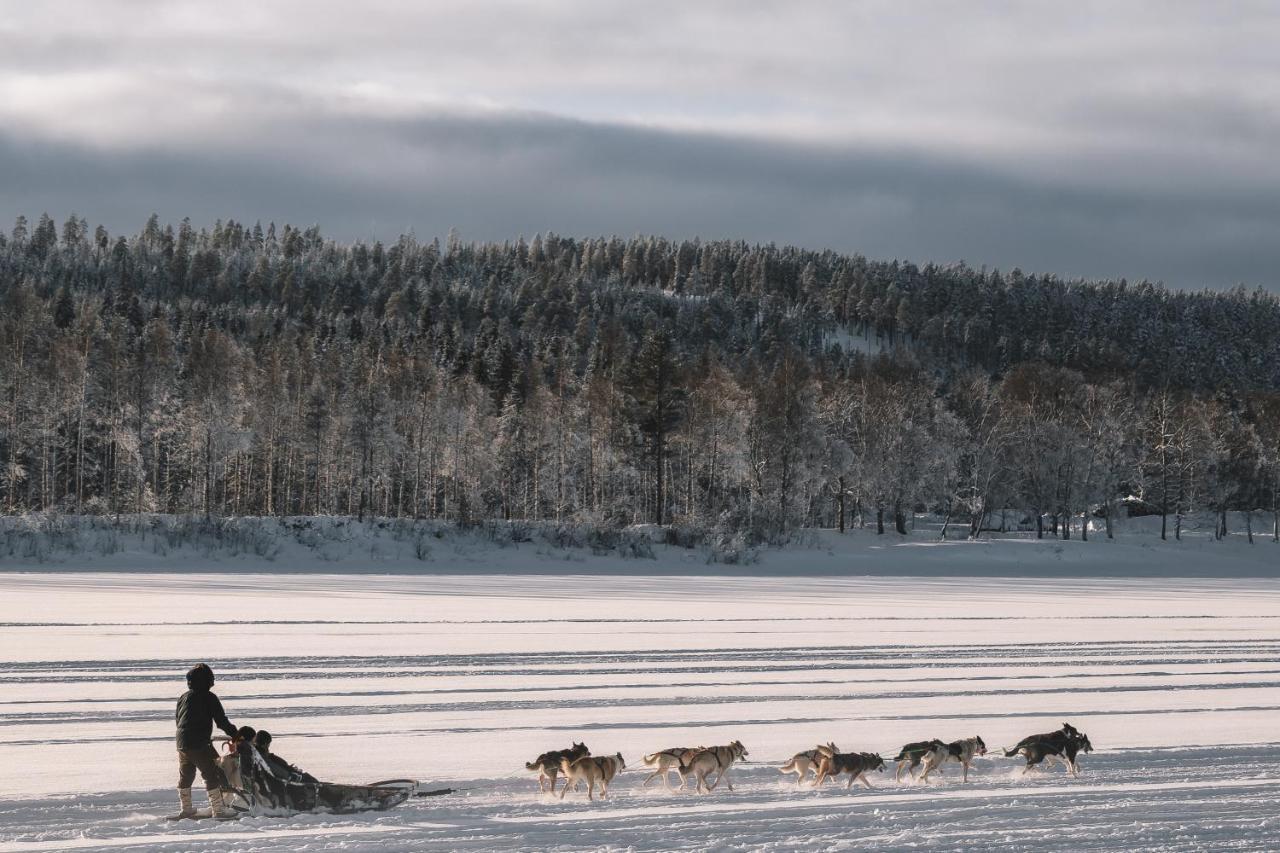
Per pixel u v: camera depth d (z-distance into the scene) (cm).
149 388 12406
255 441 13062
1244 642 4681
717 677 3559
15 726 2698
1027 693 3378
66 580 7425
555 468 13400
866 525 14600
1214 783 2242
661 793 2192
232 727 2022
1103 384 16588
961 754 2342
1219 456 14025
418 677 3478
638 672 3634
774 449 12681
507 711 2961
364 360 16062
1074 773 2366
